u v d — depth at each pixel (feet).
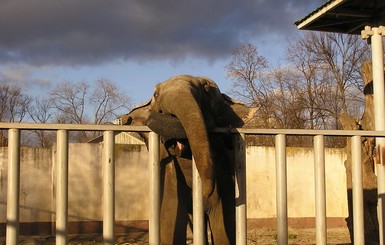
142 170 55.42
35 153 53.06
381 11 28.32
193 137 13.12
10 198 13.47
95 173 54.03
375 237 29.63
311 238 50.67
